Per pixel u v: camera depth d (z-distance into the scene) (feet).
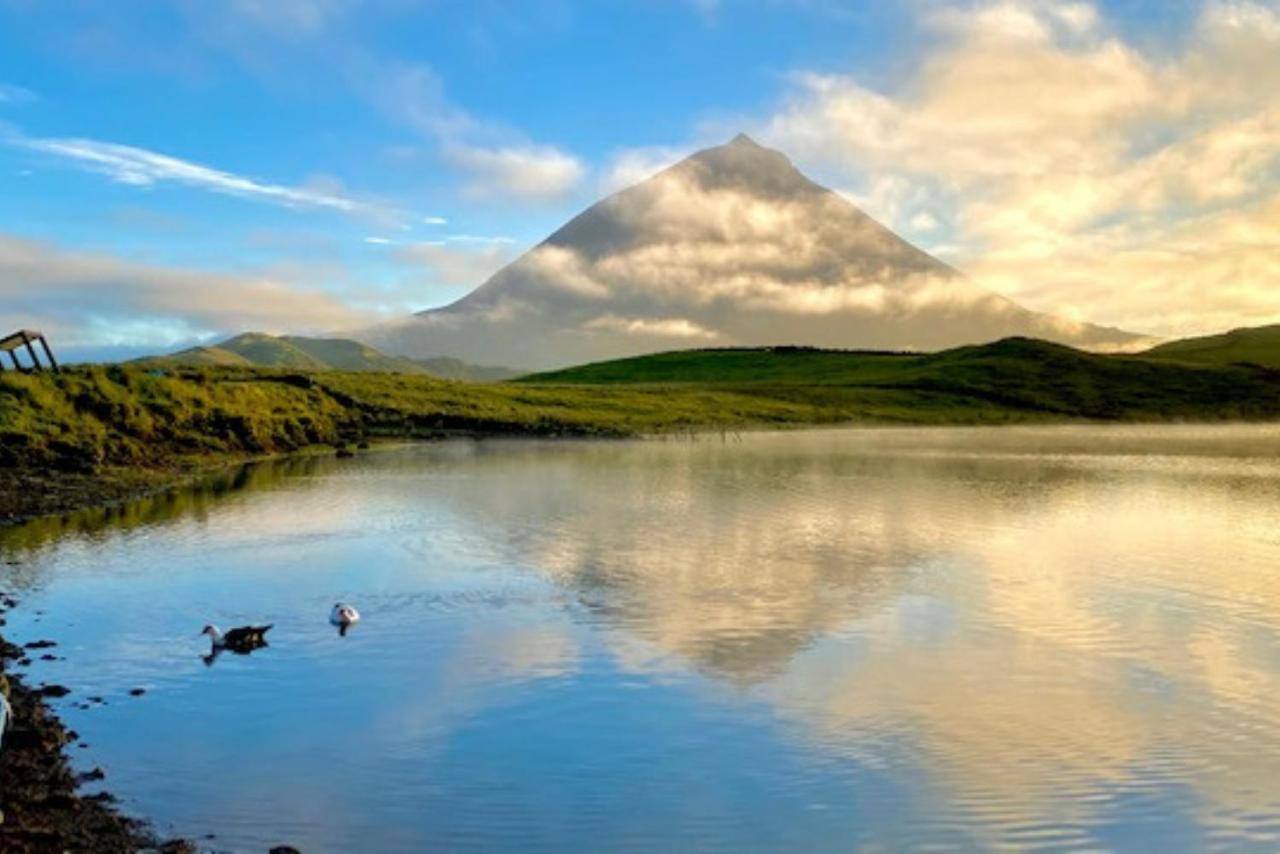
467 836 59.57
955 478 255.09
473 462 294.87
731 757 71.00
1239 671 90.02
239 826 60.23
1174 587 122.42
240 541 152.46
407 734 74.84
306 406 380.58
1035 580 126.21
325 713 79.00
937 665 91.50
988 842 59.31
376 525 168.35
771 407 582.76
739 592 119.34
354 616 104.68
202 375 357.20
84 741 72.74
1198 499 211.20
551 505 195.42
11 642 97.71
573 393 582.35
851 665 91.40
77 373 273.13
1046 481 248.52
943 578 127.13
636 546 148.97
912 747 72.74
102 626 103.30
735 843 59.06
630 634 101.09
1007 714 79.41
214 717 77.97
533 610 110.63
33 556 139.33
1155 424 596.29
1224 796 65.21
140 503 193.57
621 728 76.13
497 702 81.66
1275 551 146.92
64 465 223.71
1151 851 58.54
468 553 143.33
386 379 520.01
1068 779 67.72
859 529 165.68
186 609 110.52
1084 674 89.20
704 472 267.80
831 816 62.44
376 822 61.11
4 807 60.54
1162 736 75.05
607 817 61.98
